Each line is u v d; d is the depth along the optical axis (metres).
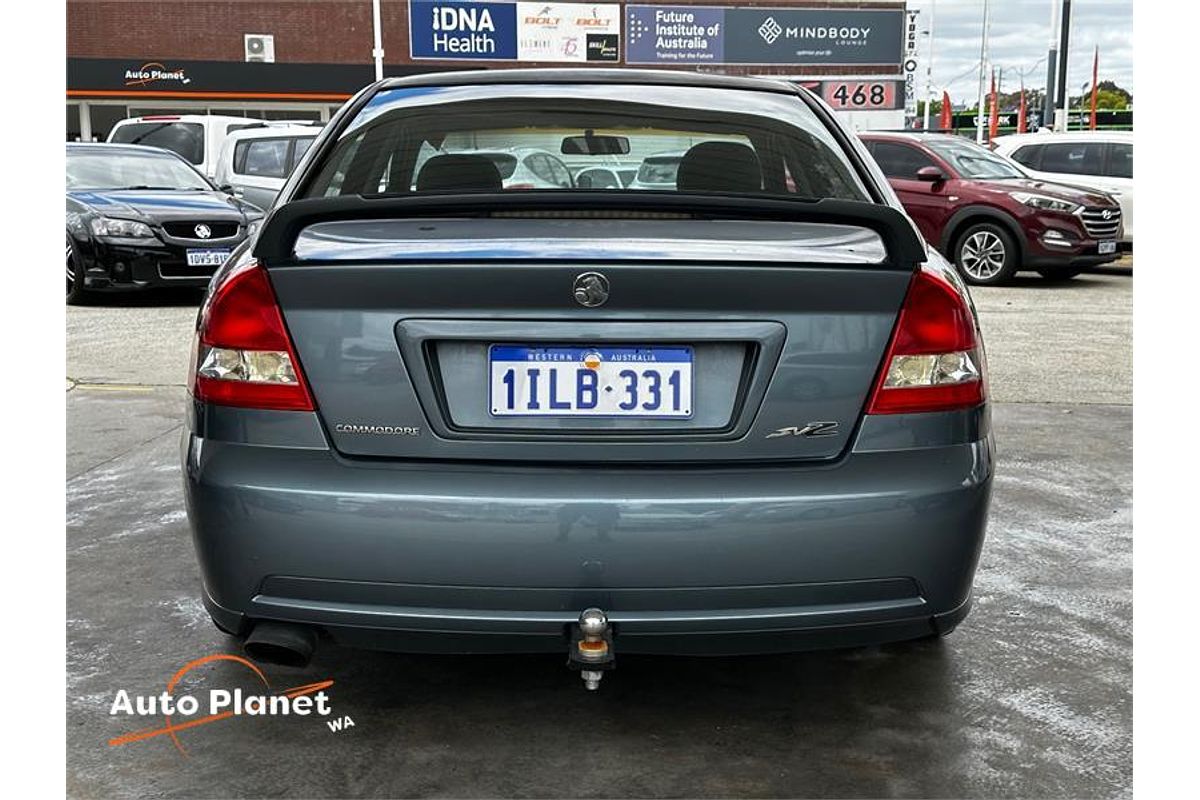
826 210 2.13
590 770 2.23
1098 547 3.62
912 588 2.11
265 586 2.10
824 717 2.47
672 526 2.02
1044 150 13.91
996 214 11.27
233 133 12.50
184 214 8.95
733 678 2.66
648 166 2.75
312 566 2.06
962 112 51.06
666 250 2.06
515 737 2.37
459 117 2.83
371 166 2.72
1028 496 4.18
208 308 2.20
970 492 2.13
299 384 2.08
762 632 2.07
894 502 2.07
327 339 2.07
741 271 2.04
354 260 2.06
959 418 2.15
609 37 36.22
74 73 32.06
